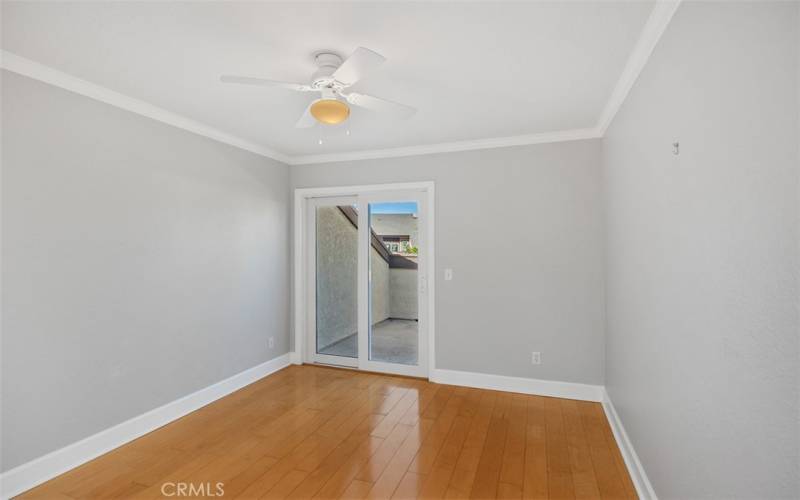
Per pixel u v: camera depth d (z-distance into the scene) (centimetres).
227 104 271
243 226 367
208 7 159
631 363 227
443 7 160
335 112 196
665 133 165
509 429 277
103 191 246
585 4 159
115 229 254
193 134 313
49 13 163
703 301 130
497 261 355
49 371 217
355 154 405
